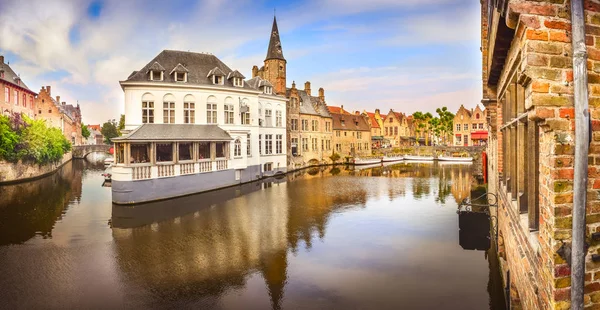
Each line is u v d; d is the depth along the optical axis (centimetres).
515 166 575
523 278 477
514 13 311
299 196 2392
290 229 1566
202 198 2314
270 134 3606
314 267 1120
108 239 1433
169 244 1369
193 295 944
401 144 8244
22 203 2170
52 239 1434
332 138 5572
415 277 1023
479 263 1116
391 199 2253
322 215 1830
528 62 299
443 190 2586
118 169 2095
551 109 295
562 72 296
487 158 1630
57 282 1027
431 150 6475
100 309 873
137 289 983
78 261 1195
